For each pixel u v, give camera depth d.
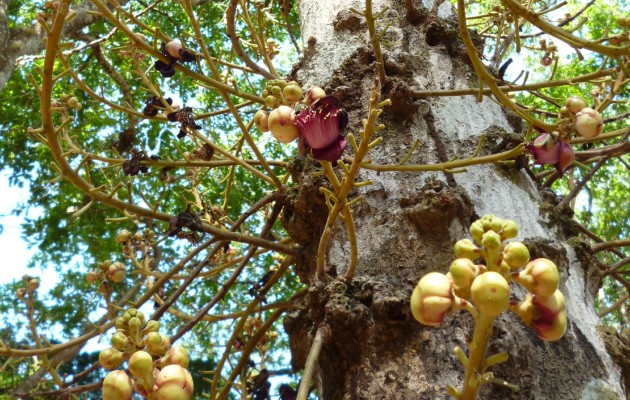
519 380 1.80
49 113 2.06
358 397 1.89
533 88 2.49
